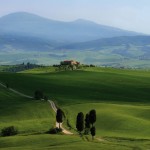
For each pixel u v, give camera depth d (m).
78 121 157.00
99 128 178.75
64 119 191.75
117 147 133.50
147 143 144.38
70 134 158.62
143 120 189.88
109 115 195.00
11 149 128.50
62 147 129.25
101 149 128.50
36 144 137.62
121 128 177.38
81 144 134.62
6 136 157.25
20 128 173.50
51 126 176.50
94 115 161.25
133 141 147.88
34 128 172.62
